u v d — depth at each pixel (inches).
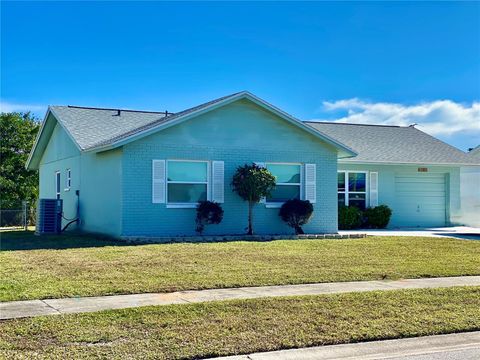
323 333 299.6
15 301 358.0
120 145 712.4
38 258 534.3
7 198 1406.3
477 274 487.8
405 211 1052.5
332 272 477.1
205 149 764.6
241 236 740.7
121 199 722.2
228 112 778.8
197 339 283.6
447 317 336.5
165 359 255.9
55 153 1027.9
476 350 284.0
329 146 836.6
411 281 451.2
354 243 683.4
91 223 835.4
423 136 1206.3
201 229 752.3
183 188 755.4
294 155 815.7
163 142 742.5
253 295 383.9
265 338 288.7
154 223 735.7
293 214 788.6
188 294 385.7
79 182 892.6
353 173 1019.3
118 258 533.0
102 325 302.2
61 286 400.8
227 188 776.3
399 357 271.4
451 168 1075.9
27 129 1454.2
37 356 253.4
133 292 388.2
